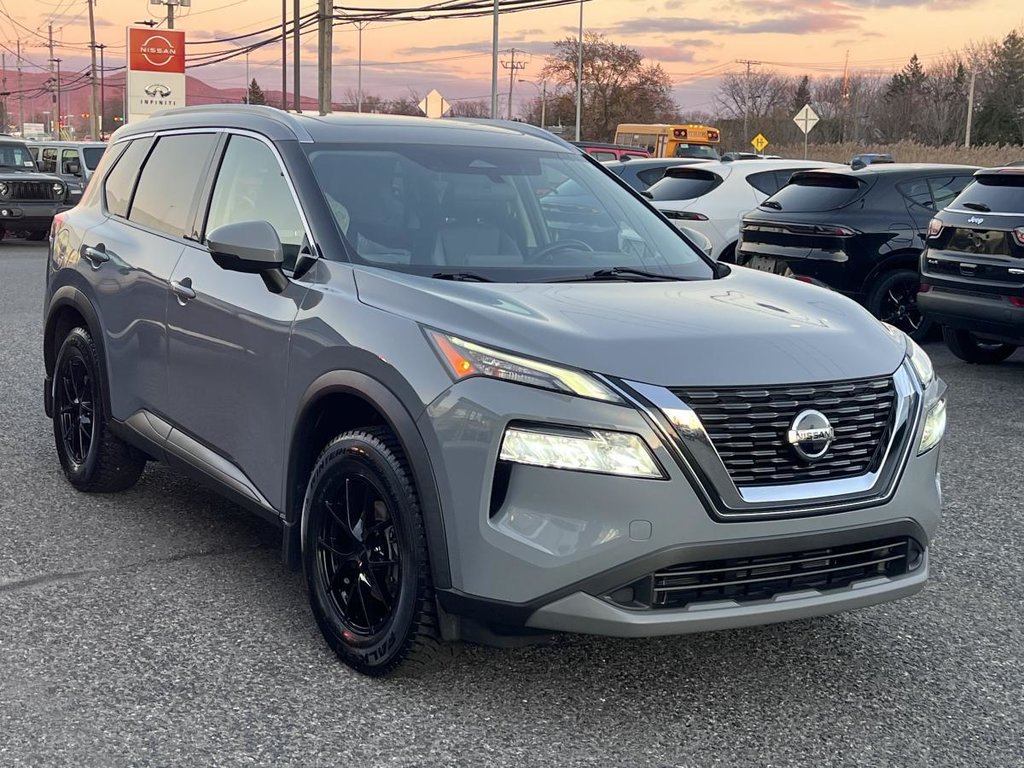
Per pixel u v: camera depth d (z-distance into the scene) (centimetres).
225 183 470
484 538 323
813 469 335
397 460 346
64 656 377
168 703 346
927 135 9050
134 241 511
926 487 360
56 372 571
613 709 352
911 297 1068
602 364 322
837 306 402
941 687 377
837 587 344
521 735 334
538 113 10138
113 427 525
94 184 585
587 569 314
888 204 1061
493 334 336
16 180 2112
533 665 381
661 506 314
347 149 445
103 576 452
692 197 1323
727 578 329
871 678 382
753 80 9706
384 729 334
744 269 463
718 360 332
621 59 8762
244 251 393
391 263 400
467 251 418
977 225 888
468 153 470
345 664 374
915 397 359
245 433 423
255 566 468
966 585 476
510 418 321
